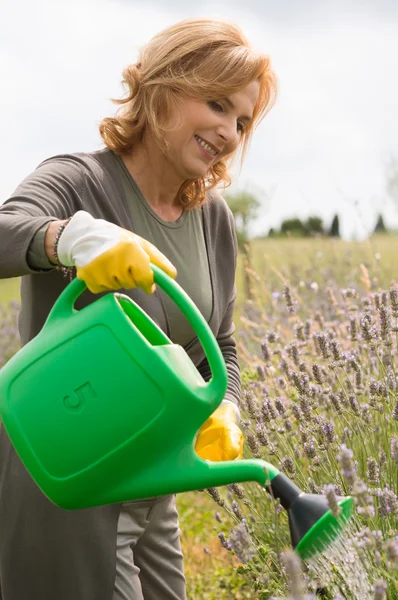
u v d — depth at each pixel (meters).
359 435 2.78
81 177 2.22
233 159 2.60
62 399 1.80
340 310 4.17
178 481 1.80
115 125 2.35
